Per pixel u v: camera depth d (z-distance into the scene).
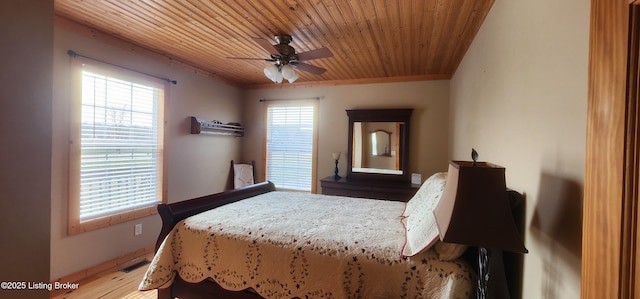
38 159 0.88
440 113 4.05
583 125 0.86
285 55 2.66
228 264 1.79
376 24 2.42
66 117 2.50
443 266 1.40
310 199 2.89
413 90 4.18
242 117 5.09
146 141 3.28
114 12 2.30
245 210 2.37
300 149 4.81
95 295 2.38
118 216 2.94
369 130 4.32
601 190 0.68
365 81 4.39
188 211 2.20
